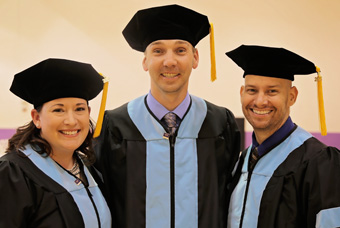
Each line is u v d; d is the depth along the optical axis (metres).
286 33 5.53
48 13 5.29
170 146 2.12
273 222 1.86
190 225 2.03
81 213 1.79
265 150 2.03
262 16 5.51
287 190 1.86
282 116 1.98
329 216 1.71
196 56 2.23
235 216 2.04
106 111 2.32
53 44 5.30
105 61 5.36
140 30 2.10
